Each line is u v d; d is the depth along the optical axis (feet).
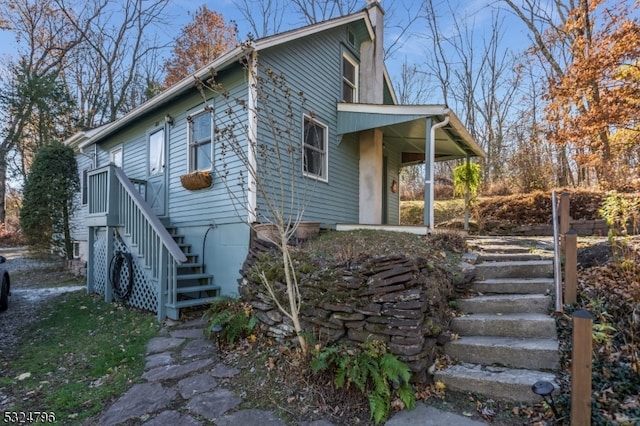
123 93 61.41
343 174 26.37
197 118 22.38
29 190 33.60
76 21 57.16
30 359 12.80
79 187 35.53
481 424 8.05
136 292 19.31
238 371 10.92
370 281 10.30
